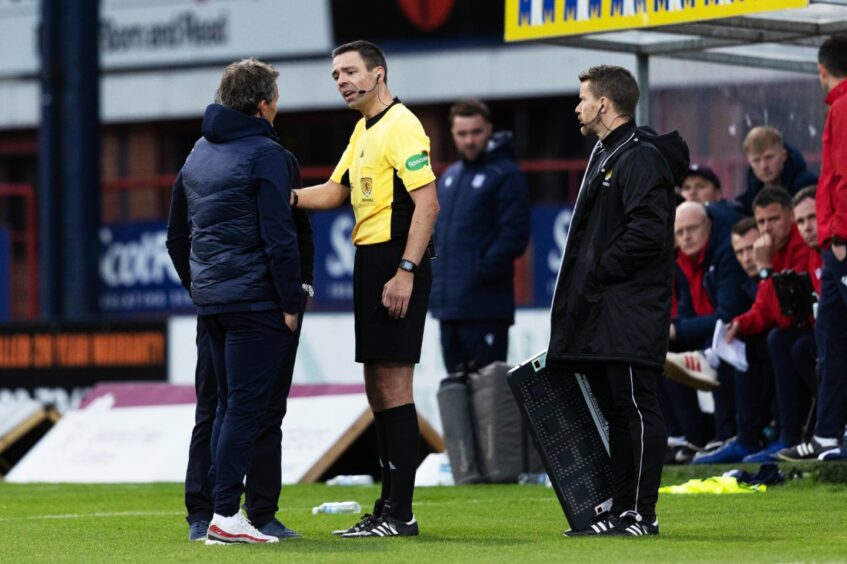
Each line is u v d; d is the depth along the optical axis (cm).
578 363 2344
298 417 4094
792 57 3822
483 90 7006
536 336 4688
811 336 3294
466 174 3962
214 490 2311
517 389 2380
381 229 2339
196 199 2292
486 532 2473
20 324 5459
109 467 4244
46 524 2778
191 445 2447
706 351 3469
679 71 3944
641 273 2289
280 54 7381
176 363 5284
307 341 5106
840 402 3175
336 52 2375
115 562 2078
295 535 2386
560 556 2070
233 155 2277
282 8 7362
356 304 2364
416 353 2345
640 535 2314
